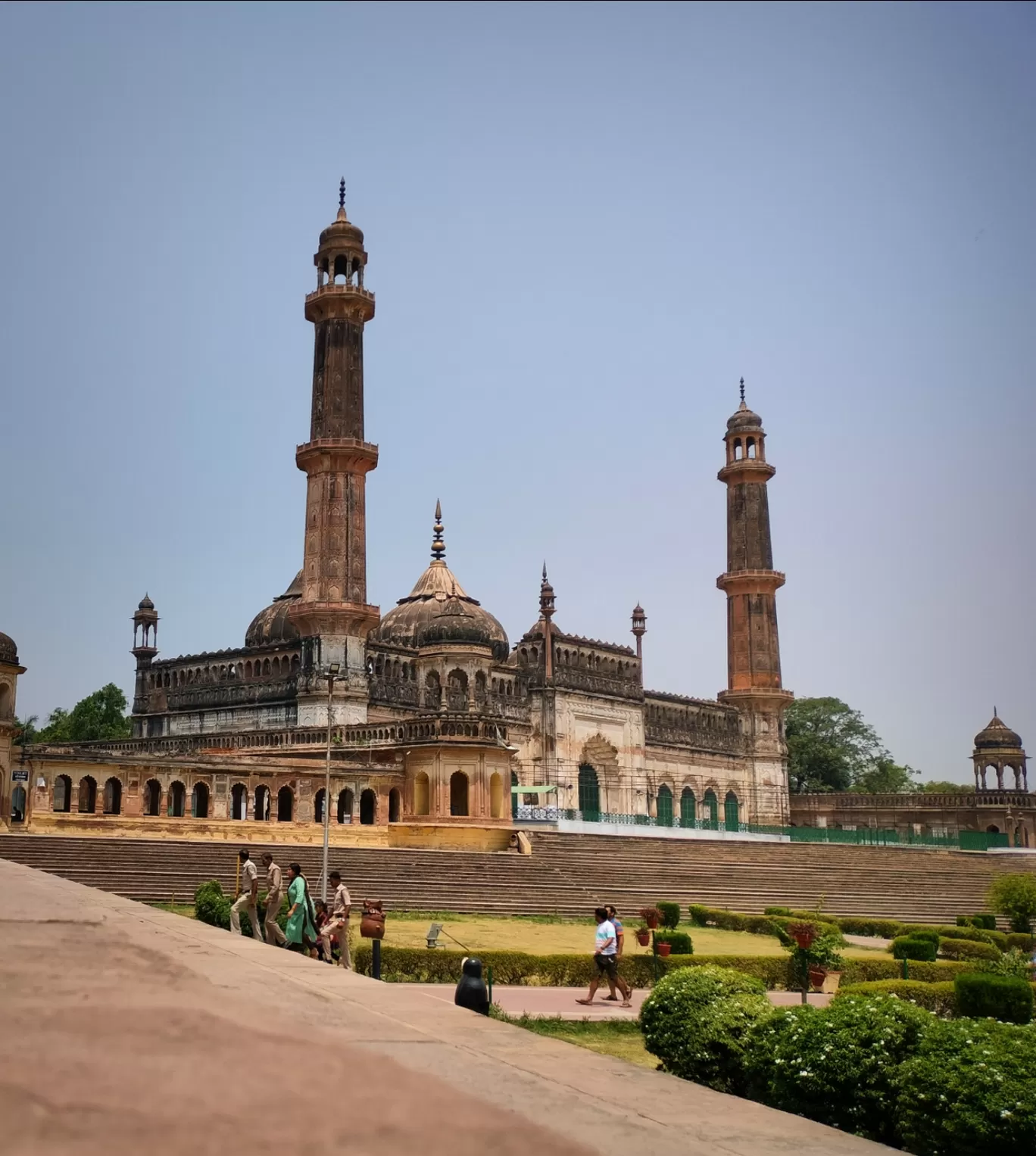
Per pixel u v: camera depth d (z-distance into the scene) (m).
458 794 55.91
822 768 112.12
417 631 77.88
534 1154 2.62
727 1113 3.88
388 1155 2.47
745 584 94.38
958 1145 10.42
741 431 95.62
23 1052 3.03
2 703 46.03
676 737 87.62
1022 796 90.62
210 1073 2.97
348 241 69.88
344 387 68.19
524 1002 23.97
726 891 50.47
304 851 42.88
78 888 9.81
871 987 24.89
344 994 4.65
